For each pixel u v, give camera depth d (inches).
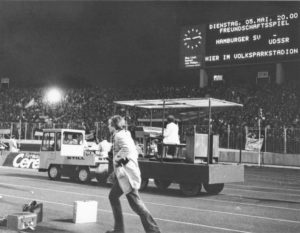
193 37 1635.1
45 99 1834.4
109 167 591.8
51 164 707.4
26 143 1317.7
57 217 345.4
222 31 1563.7
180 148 633.6
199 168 521.7
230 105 571.5
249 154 1145.4
